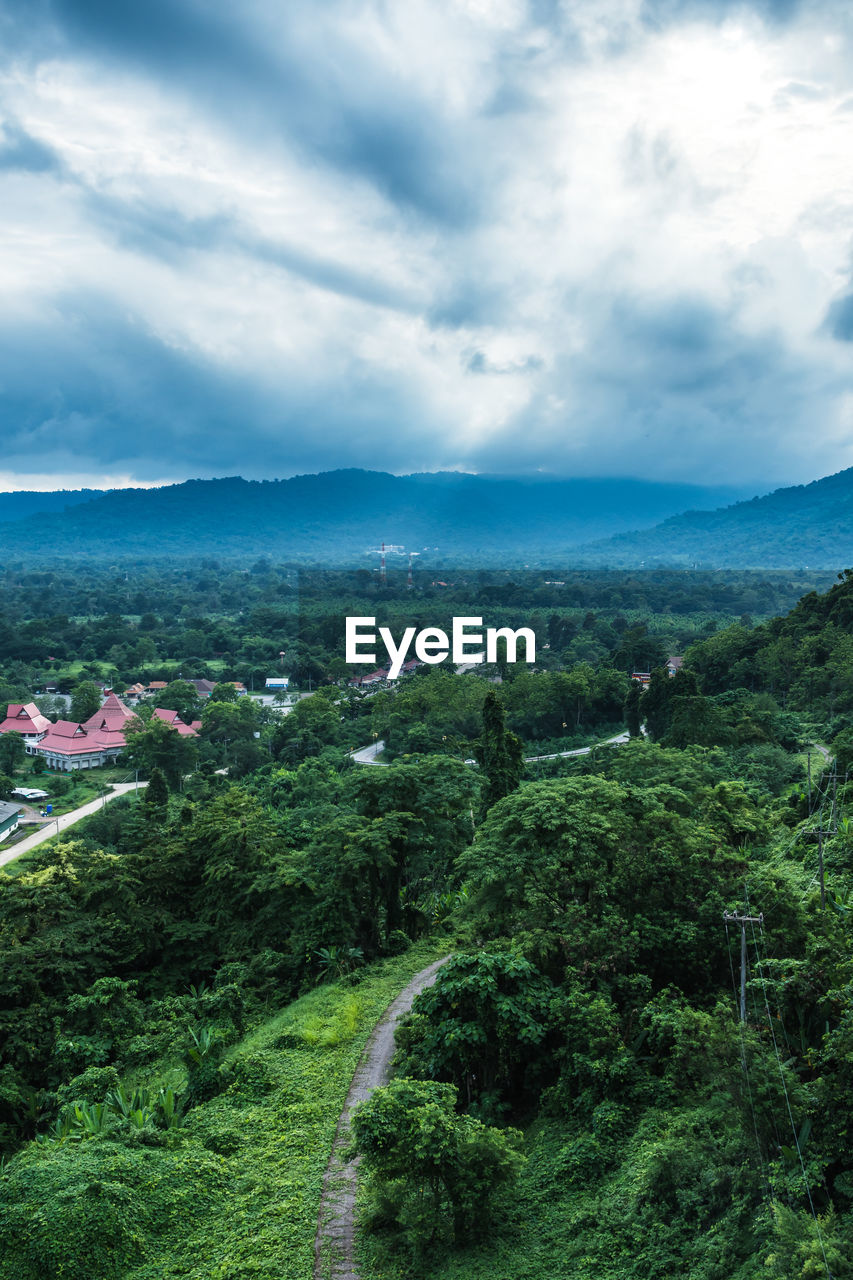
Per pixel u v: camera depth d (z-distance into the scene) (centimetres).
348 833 3491
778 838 3881
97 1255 1656
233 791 4700
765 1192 1453
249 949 3666
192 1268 1664
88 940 3478
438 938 3531
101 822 7644
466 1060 2142
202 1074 2455
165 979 3638
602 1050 2011
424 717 7856
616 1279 1483
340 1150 2028
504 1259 1609
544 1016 2159
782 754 5866
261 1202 1850
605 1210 1658
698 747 5941
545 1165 1869
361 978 3138
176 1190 1870
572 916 2434
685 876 2498
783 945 2211
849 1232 1285
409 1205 1722
